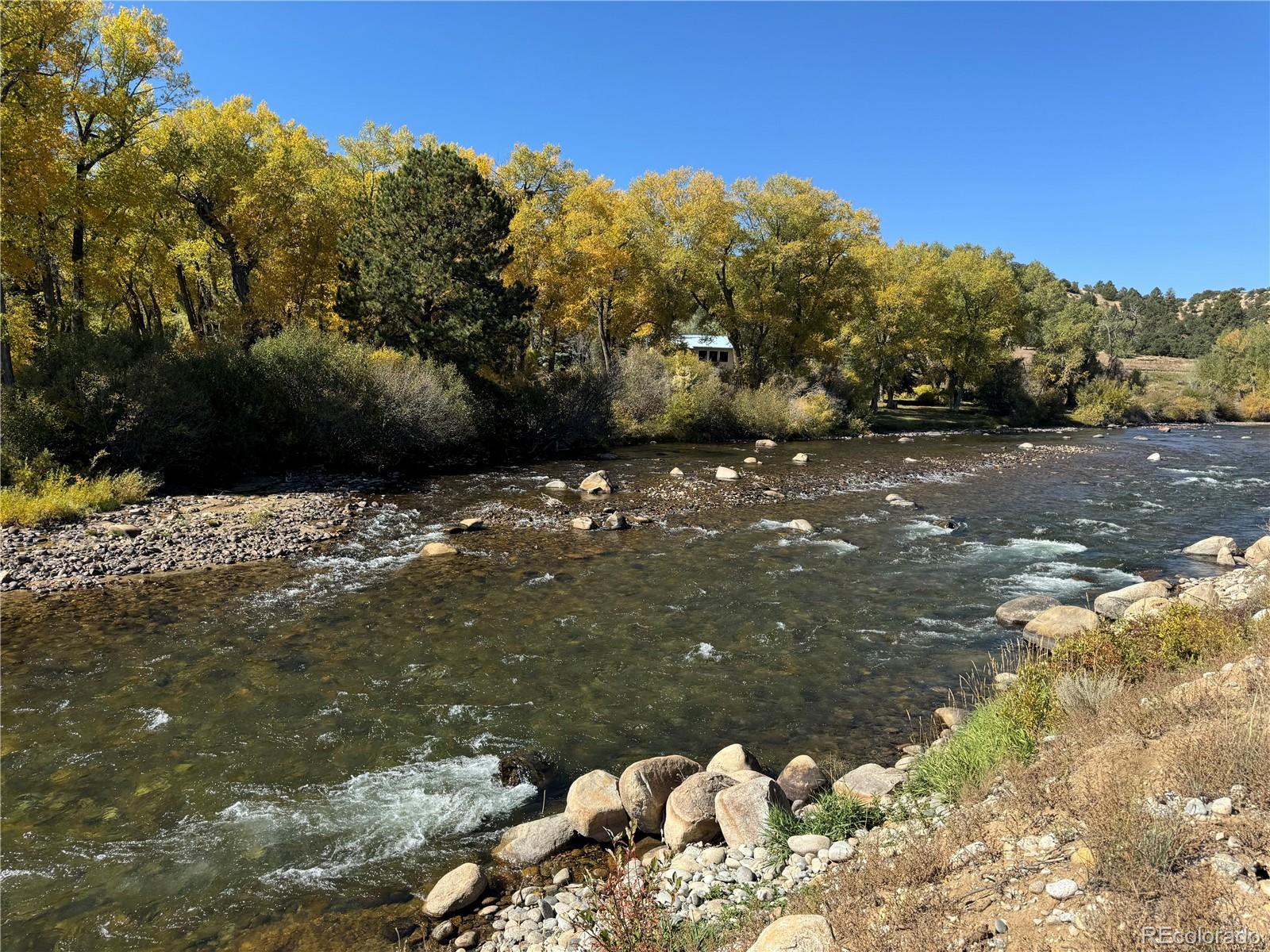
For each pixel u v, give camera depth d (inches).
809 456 1369.3
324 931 207.5
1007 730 251.9
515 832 250.4
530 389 1376.7
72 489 711.7
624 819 253.9
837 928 157.9
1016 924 145.6
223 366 994.1
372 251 1215.6
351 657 410.9
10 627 446.0
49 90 844.6
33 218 920.9
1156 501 904.3
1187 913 135.4
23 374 807.1
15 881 229.0
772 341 2032.5
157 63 1103.0
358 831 257.3
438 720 340.8
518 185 1771.7
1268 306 6476.4
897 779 260.8
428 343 1235.2
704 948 171.9
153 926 210.4
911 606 504.1
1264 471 1179.9
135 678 378.3
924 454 1435.8
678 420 1640.0
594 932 170.6
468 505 847.1
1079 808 182.4
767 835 228.4
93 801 272.4
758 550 655.8
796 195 1914.4
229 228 1294.3
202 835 254.1
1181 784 179.8
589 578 566.6
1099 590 534.9
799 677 390.3
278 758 304.8
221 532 674.2
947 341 2393.0
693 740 324.2
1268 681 229.8
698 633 453.4
